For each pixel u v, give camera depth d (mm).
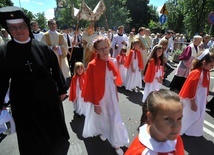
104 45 2592
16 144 3148
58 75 2717
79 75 4047
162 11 9812
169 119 1077
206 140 3361
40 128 2494
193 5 30547
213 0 28594
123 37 8906
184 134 3475
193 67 3117
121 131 2766
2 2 31688
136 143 1246
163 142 1179
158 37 11578
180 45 14609
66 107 4609
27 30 2307
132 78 5734
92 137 3316
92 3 38188
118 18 39594
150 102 1163
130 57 5613
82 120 3973
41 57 2396
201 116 3277
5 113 2656
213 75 8617
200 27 32125
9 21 2146
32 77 2330
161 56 4398
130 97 5359
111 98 2773
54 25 5879
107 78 2721
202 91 3148
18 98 2346
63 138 3184
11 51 2246
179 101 1131
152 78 4375
